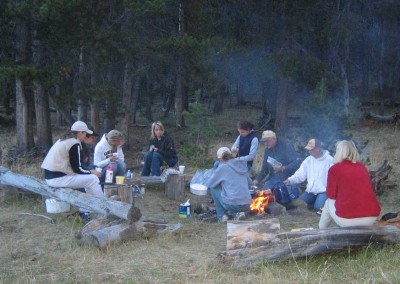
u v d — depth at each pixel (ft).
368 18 71.82
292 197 29.58
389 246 20.27
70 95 45.42
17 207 28.50
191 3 55.42
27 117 47.06
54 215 26.76
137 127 73.51
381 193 32.48
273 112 71.10
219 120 80.23
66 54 45.16
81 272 19.38
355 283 17.75
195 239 23.34
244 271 19.11
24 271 19.43
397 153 46.37
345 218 20.42
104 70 48.60
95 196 24.48
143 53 48.16
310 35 64.28
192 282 18.25
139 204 30.14
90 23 44.37
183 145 43.96
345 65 66.59
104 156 32.17
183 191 31.50
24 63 44.27
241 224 20.56
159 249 21.77
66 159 26.05
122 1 44.62
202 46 48.49
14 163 42.45
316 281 17.93
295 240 19.40
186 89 76.23
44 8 38.40
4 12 40.50
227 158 27.20
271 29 62.64
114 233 22.00
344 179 20.58
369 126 68.18
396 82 94.79
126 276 18.97
